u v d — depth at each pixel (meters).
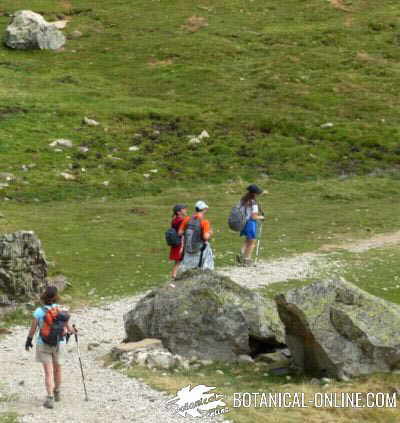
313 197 69.56
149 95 101.12
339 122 92.06
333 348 25.91
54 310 24.33
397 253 50.47
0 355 30.95
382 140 85.88
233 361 29.16
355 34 123.50
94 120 89.75
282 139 86.88
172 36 122.44
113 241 53.22
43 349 24.08
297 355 27.64
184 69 109.44
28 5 136.12
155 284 42.94
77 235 54.91
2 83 101.81
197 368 28.31
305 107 97.12
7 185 71.00
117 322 36.16
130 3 139.12
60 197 69.12
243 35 122.94
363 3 138.25
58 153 80.25
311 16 132.00
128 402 24.02
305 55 114.75
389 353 25.55
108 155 80.88
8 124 86.31
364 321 26.03
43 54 117.25
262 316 30.05
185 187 73.25
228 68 110.06
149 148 83.50
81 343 32.72
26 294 39.91
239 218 47.03
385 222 60.16
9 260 39.94
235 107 96.25
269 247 52.25
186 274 32.28
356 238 55.19
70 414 22.97
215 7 136.62
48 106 93.00
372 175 78.06
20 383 26.55
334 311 26.39
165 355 28.42
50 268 45.78
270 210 64.44
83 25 128.62
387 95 101.25
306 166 79.44
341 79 106.19
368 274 44.78
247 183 74.38
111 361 29.25
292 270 45.94
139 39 121.88
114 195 70.38
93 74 109.38
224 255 49.62
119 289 42.16
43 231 56.09
